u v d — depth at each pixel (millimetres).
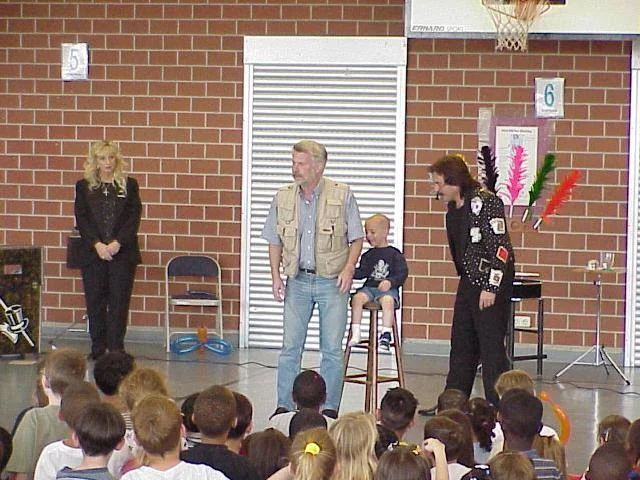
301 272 8320
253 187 12094
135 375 5305
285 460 4773
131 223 10680
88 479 4328
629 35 11047
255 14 12023
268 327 12148
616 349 11586
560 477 4805
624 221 11531
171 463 4234
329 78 11945
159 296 12234
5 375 10180
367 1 11836
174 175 12188
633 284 11516
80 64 12195
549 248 11617
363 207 11930
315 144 8250
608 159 11531
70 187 12297
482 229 8242
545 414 9031
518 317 11664
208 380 10266
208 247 12188
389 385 10227
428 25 11250
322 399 5965
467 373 8516
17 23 12297
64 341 12156
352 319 8750
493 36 11148
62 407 4789
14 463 5219
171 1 12086
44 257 12297
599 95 11531
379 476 4062
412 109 11820
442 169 8398
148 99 12172
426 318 11828
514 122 11633
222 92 12086
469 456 4977
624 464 4207
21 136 12352
